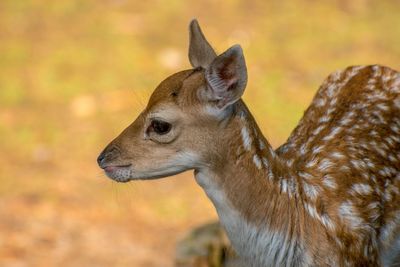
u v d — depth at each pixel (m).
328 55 18.61
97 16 20.14
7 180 15.13
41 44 19.12
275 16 20.12
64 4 20.66
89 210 14.38
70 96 17.41
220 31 19.52
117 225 13.98
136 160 7.59
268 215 7.61
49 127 16.52
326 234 7.67
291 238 7.67
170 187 14.99
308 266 7.70
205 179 7.59
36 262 12.95
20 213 14.22
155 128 7.52
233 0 20.77
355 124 8.23
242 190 7.55
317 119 8.49
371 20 19.92
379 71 8.68
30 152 15.88
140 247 13.36
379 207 7.86
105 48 18.89
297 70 18.08
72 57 18.62
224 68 7.33
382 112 8.34
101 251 13.23
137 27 19.69
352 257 7.71
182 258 10.54
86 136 16.23
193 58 7.86
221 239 10.56
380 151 8.10
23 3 20.73
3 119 16.75
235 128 7.47
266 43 19.06
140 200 14.66
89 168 15.45
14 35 19.47
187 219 14.16
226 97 7.37
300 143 8.30
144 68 18.19
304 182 7.80
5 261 12.95
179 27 19.67
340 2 20.62
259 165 7.56
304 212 7.69
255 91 17.30
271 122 16.36
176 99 7.48
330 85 8.78
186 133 7.48
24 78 18.00
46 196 14.71
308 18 20.03
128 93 17.38
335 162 7.93
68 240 13.54
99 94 17.41
